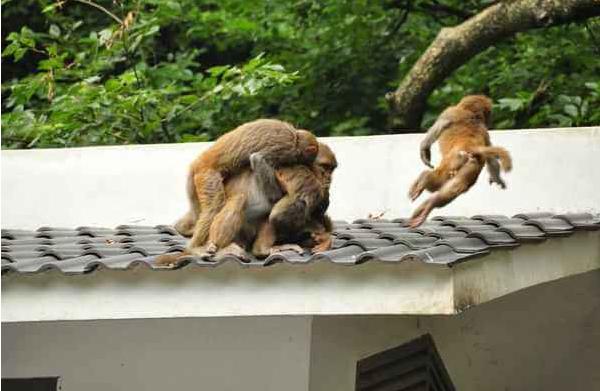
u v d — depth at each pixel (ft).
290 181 37.01
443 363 44.42
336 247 37.65
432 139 38.78
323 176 37.91
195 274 36.47
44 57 88.84
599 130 45.78
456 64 64.95
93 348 41.81
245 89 68.03
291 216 36.81
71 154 51.19
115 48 75.10
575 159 45.96
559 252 40.68
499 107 69.10
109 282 36.99
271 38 82.07
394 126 66.18
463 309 34.96
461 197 46.98
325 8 80.28
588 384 45.70
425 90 65.10
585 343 45.19
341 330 41.11
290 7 81.71
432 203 36.94
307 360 40.50
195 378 41.42
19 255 39.65
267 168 36.83
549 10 61.16
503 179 46.55
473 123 38.55
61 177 51.13
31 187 51.31
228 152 37.29
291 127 37.63
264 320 40.65
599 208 45.42
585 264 41.96
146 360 41.65
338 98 80.94
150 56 86.84
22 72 89.81
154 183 50.47
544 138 46.26
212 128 75.46
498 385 45.91
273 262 35.60
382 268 35.06
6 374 42.04
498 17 62.95
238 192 37.27
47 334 41.96
